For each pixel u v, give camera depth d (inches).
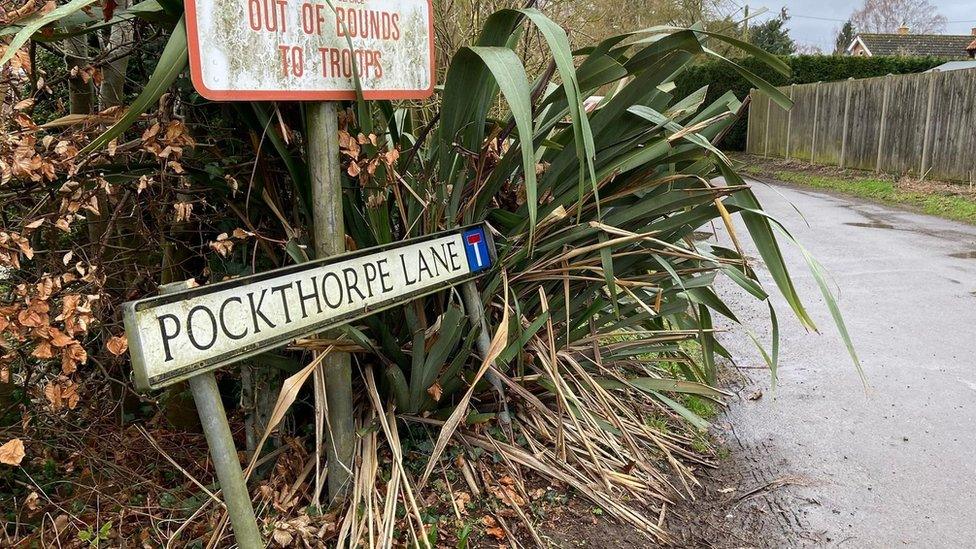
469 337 98.0
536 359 112.7
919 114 453.4
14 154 71.3
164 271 101.3
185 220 86.5
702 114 111.7
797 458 121.3
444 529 92.5
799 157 627.8
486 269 99.0
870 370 160.4
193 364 61.6
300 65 74.3
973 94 404.5
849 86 535.8
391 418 96.1
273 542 84.4
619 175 108.9
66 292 85.2
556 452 105.1
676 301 119.3
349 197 91.9
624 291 113.3
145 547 87.2
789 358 170.6
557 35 76.3
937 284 229.0
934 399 144.4
